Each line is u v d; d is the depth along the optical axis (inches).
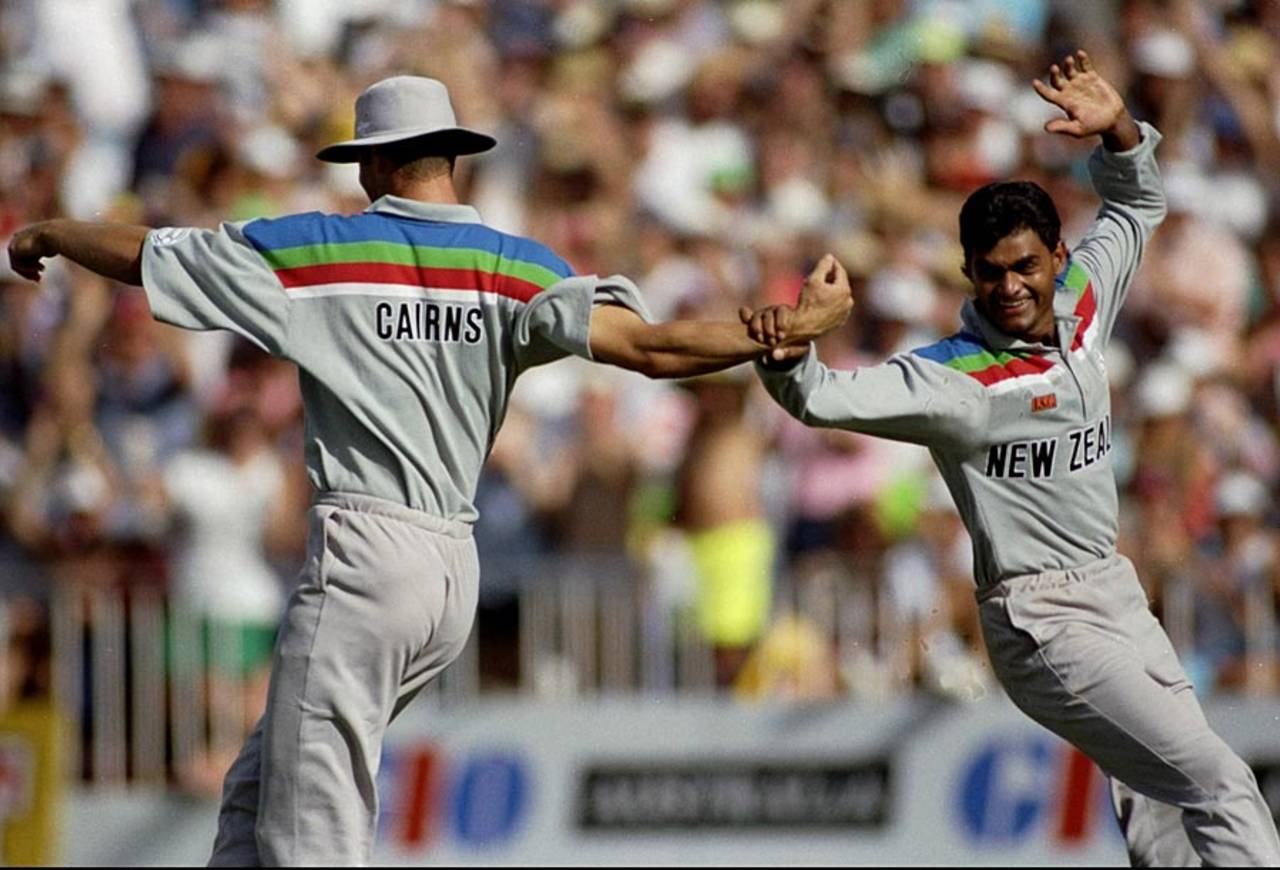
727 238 1485.0
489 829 1171.3
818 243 1498.5
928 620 1275.8
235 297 671.1
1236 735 1241.4
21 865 1109.7
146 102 1448.1
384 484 669.3
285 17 1518.2
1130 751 706.8
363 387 669.9
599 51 1567.4
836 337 1425.9
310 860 660.1
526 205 1503.4
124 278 683.4
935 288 1502.2
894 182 1560.0
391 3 1552.7
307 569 671.8
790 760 1210.0
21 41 1441.9
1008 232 699.4
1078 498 719.7
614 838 1186.0
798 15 1611.7
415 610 663.8
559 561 1211.2
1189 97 1673.2
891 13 1622.8
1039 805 1219.2
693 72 1561.3
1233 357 1558.8
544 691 1198.3
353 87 1514.5
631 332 665.6
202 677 1170.6
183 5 1493.6
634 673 1211.9
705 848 1196.5
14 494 1278.3
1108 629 721.6
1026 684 725.9
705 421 1289.4
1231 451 1487.5
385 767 1157.1
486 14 1573.6
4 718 1119.0
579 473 1327.5
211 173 1423.5
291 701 663.8
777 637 1246.3
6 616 1144.8
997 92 1621.6
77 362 1310.3
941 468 730.8
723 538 1262.3
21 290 1331.2
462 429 677.9
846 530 1306.6
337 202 1451.8
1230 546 1417.3
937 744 1221.1
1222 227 1622.8
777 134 1547.7
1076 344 723.4
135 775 1151.0
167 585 1184.8
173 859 1142.3
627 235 1477.6
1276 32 1749.5
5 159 1398.9
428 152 685.3
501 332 675.4
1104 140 784.3
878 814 1214.3
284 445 1294.3
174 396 1296.8
